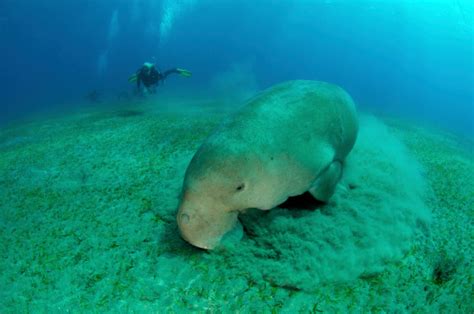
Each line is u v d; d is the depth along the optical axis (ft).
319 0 218.79
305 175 9.81
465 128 73.26
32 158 20.45
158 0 271.08
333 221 11.18
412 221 11.94
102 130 26.78
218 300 8.57
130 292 8.89
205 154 8.85
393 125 34.06
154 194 13.75
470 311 8.50
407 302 8.73
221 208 8.94
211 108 40.86
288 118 9.95
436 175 17.49
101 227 11.78
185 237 9.08
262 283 8.99
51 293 9.04
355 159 16.67
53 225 12.21
